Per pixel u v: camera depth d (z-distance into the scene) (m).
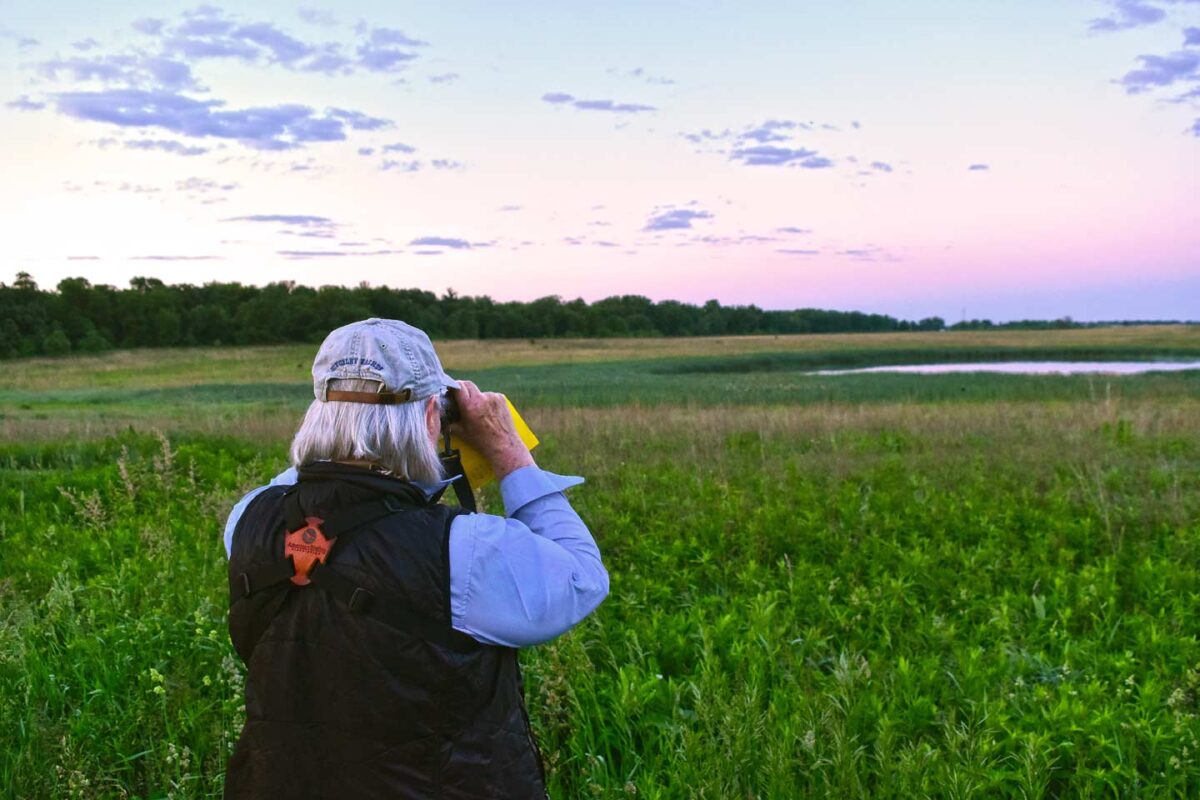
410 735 1.52
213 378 47.91
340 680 1.51
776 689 3.62
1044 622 4.80
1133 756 3.22
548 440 12.16
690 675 4.02
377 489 1.58
